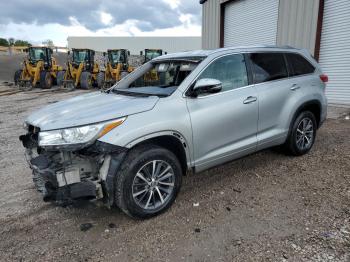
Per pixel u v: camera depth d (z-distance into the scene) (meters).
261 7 11.46
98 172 2.99
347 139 5.75
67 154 2.96
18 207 3.52
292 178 4.09
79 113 3.14
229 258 2.57
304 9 9.83
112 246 2.79
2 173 4.56
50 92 16.41
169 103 3.27
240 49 4.05
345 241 2.72
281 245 2.71
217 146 3.65
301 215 3.17
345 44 8.95
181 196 3.69
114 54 18.78
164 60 4.15
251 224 3.05
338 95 9.40
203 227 3.03
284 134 4.45
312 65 4.95
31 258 2.65
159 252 2.69
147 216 3.17
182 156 3.41
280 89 4.31
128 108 3.08
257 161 4.73
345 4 8.79
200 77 3.55
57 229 3.07
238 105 3.76
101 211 3.40
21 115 9.52
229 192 3.75
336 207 3.29
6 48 44.78
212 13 13.91
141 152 3.05
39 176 3.09
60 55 39.19
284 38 10.61
